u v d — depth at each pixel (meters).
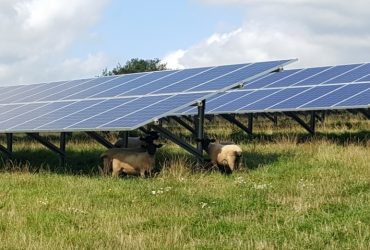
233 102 26.31
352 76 25.66
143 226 10.48
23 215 11.38
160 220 10.88
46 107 20.31
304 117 34.53
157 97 17.61
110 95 19.64
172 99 16.92
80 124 16.45
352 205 11.42
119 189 13.98
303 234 9.52
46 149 23.62
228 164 16.53
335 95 23.27
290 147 20.22
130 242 9.19
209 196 12.98
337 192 12.92
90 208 12.01
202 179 15.09
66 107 19.45
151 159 16.44
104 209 11.96
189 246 9.08
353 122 30.33
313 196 12.60
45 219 10.95
